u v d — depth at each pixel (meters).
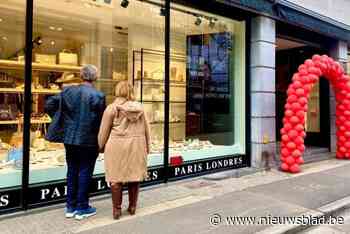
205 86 8.47
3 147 5.49
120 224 4.64
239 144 8.60
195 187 6.64
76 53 7.14
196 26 8.10
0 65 5.88
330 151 11.12
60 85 6.54
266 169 8.32
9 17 5.97
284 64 12.16
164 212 5.14
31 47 5.61
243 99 8.57
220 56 8.70
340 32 10.62
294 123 7.93
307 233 4.70
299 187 6.68
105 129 4.72
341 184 6.96
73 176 4.91
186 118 8.04
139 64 7.82
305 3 9.37
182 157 7.30
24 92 5.48
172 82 7.84
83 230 4.43
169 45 7.42
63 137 4.84
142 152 4.91
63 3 6.60
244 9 7.86
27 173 5.21
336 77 9.16
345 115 9.77
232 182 7.09
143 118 4.94
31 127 5.72
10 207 5.04
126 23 7.74
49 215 5.02
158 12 7.26
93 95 4.82
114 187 4.83
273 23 8.73
